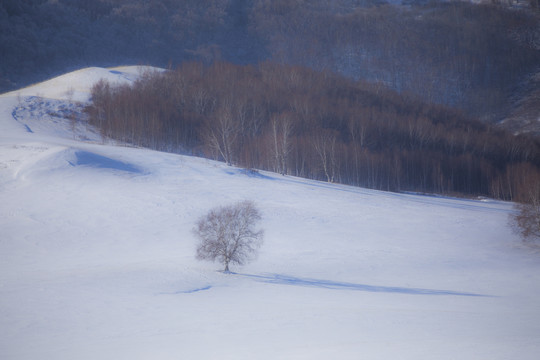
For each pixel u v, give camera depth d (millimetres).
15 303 30359
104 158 89875
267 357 16656
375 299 31781
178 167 91438
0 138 100750
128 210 66438
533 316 24203
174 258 48719
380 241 57438
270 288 36188
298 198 77812
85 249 52844
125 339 21906
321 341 19297
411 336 19391
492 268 46094
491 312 25875
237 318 25719
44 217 62719
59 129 131375
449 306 28656
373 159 126562
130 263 46719
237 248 43875
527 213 57812
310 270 44719
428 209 78500
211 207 69000
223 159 123438
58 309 28797
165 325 24688
